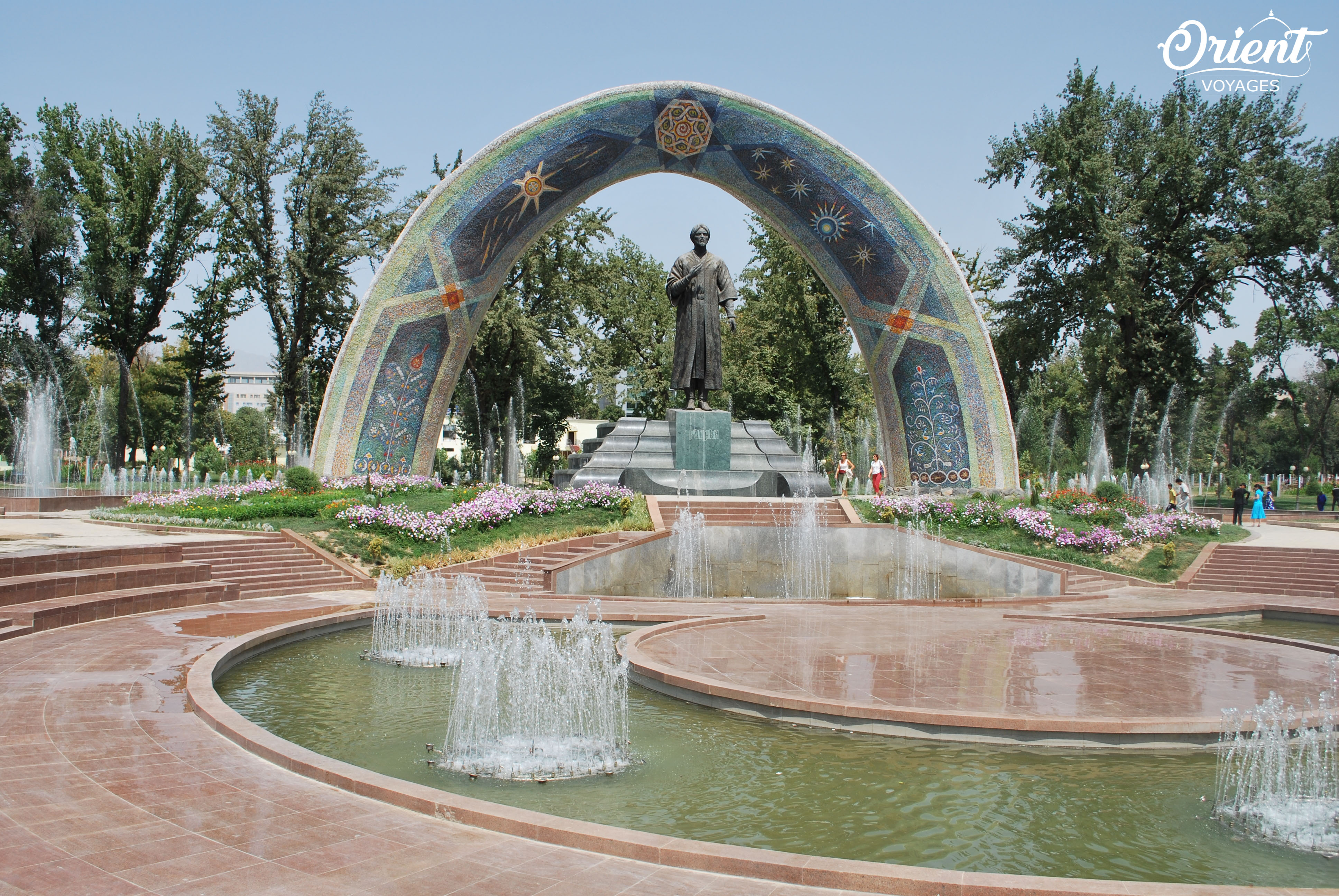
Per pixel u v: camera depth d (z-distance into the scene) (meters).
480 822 5.33
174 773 6.22
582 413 60.34
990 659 10.85
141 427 43.19
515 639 12.84
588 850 5.01
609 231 39.38
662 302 49.09
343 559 18.19
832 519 21.83
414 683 10.10
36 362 38.53
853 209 26.42
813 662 10.55
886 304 27.44
